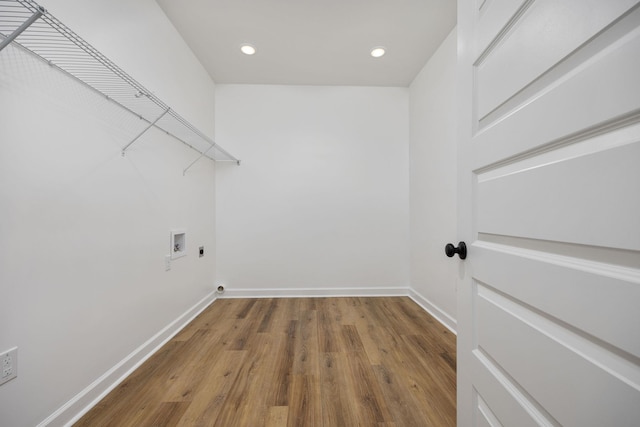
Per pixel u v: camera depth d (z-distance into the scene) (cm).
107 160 133
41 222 101
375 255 291
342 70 260
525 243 55
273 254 285
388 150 291
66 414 109
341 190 289
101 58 99
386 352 169
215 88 282
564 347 45
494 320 66
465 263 79
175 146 199
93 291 124
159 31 178
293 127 286
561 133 45
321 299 277
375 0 176
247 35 209
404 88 289
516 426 56
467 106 78
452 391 133
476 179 75
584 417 41
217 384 138
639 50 34
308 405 123
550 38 48
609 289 37
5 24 90
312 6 180
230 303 265
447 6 182
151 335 169
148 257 166
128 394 130
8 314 91
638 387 34
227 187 282
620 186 36
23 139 95
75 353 115
